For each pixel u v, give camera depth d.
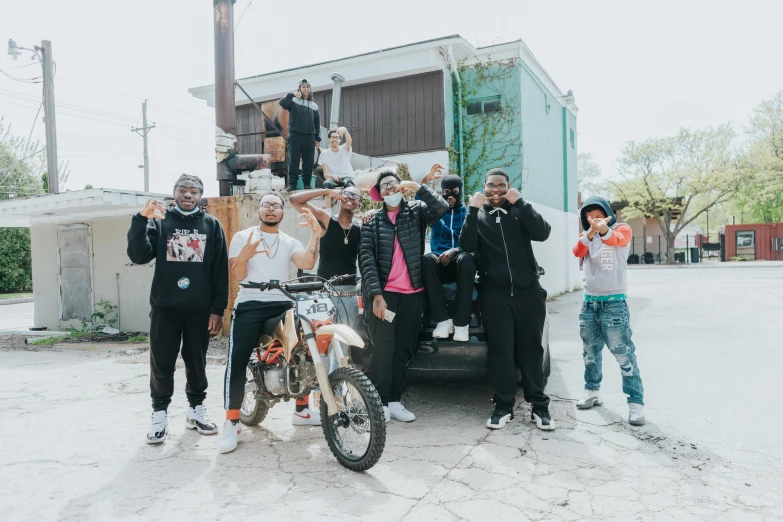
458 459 3.43
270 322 3.81
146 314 9.77
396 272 4.20
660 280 19.16
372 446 3.17
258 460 3.52
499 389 4.03
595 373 4.45
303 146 7.91
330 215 4.59
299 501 2.90
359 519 2.69
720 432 3.83
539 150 13.55
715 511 2.71
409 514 2.73
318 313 3.51
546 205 14.06
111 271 10.08
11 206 9.48
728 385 5.01
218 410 4.73
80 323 10.53
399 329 4.24
